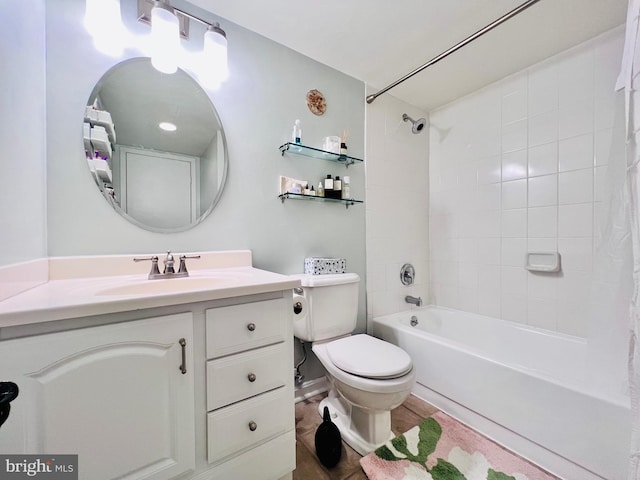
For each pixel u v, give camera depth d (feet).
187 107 4.09
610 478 3.01
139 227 3.72
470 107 6.60
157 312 2.31
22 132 2.59
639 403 2.49
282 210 4.99
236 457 2.75
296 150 5.06
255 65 4.68
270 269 4.86
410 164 7.08
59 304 1.91
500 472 3.45
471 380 4.37
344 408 4.49
